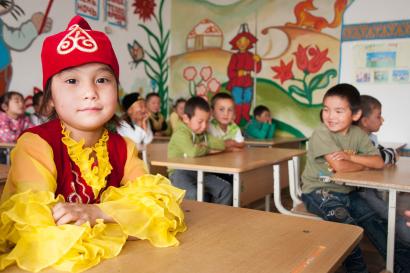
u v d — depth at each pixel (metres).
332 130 1.99
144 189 0.80
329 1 4.66
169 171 2.59
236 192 2.07
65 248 0.61
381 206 2.04
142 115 3.68
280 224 0.86
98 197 0.83
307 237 0.78
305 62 4.86
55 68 0.74
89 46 0.74
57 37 0.76
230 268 0.62
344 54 4.62
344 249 0.72
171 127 4.97
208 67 5.45
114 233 0.72
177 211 0.78
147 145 3.06
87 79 0.75
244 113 5.26
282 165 2.78
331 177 1.75
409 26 4.25
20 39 3.76
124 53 4.91
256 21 5.12
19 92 3.79
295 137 4.95
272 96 5.07
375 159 1.96
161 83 5.57
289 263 0.65
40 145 0.77
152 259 0.65
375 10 4.42
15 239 0.66
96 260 0.63
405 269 1.78
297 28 4.88
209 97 5.47
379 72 4.43
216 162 2.25
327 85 4.74
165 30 5.58
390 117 4.41
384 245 1.82
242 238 0.76
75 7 4.25
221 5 5.31
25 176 0.74
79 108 0.75
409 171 1.95
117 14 4.77
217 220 0.88
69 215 0.68
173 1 5.62
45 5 3.95
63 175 0.80
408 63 4.28
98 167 0.84
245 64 5.21
